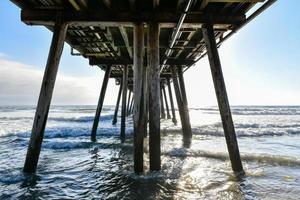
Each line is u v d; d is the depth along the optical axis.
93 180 4.81
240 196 3.95
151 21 4.52
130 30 6.20
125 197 3.93
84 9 4.47
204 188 4.26
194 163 5.94
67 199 3.93
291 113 41.62
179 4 4.34
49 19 4.50
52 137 11.48
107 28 5.75
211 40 4.55
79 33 6.30
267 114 39.94
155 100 4.40
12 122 21.89
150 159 4.56
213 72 4.46
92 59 9.17
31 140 4.51
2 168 5.59
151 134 4.46
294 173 5.20
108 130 13.01
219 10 4.75
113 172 5.30
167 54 7.43
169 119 22.53
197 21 4.60
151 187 4.28
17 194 4.12
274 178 4.84
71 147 8.52
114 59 9.23
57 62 4.39
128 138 10.96
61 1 4.37
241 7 4.55
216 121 23.67
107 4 4.30
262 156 6.64
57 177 5.00
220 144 9.17
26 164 4.58
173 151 7.18
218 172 5.17
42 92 4.35
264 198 3.89
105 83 9.79
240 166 4.64
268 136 12.60
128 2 4.55
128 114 25.89
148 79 4.43
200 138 10.70
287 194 4.06
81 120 24.16
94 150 8.00
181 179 4.69
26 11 4.48
